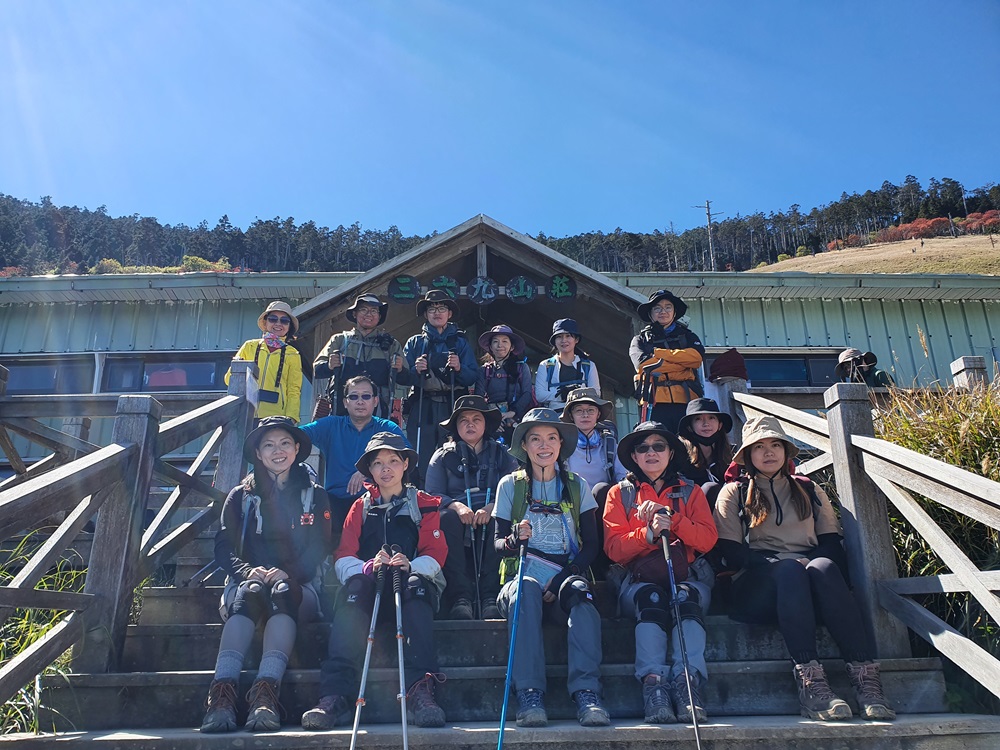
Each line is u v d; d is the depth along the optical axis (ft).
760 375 33.09
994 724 9.99
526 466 13.38
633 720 11.00
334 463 15.81
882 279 32.91
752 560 12.63
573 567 12.25
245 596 11.34
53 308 32.86
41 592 10.48
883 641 12.17
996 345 33.81
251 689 10.58
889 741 9.91
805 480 13.28
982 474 13.67
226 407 16.46
